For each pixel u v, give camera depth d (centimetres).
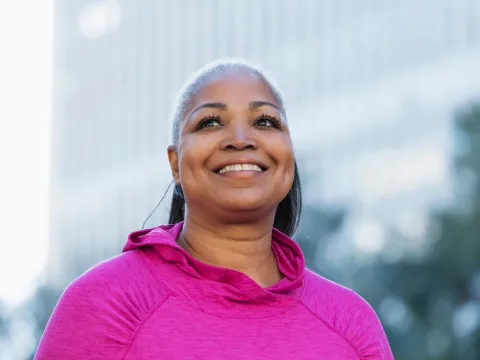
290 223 330
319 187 1927
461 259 1661
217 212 285
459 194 1784
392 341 1528
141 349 258
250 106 290
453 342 1540
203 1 3091
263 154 286
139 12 3155
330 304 292
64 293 271
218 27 3077
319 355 274
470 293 1653
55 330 264
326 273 1562
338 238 1627
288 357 269
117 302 265
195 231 295
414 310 1616
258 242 295
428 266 1661
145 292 270
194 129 290
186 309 268
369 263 1627
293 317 281
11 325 1239
